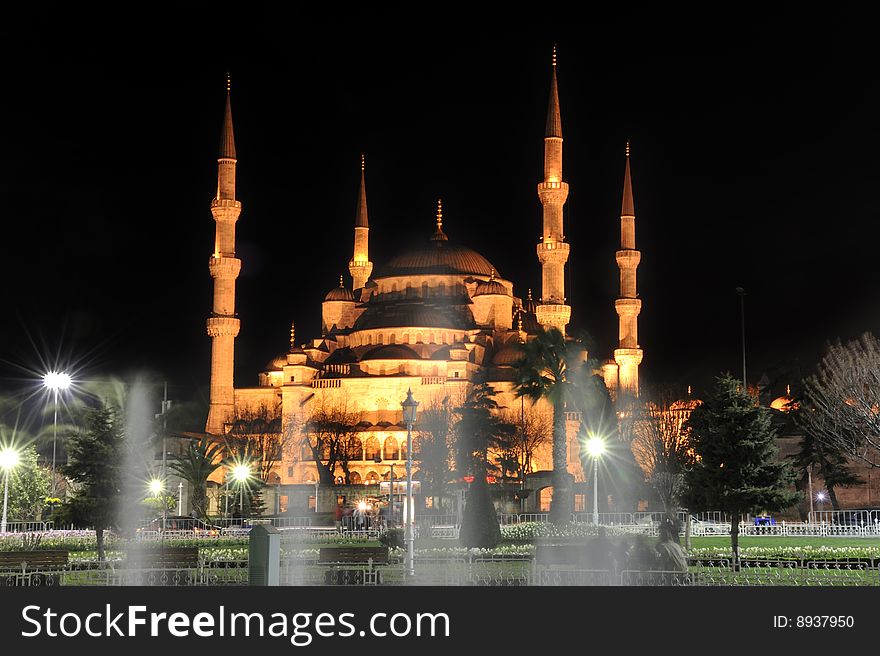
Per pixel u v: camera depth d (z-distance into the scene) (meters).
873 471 127.25
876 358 102.25
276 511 153.12
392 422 174.75
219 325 167.62
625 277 172.00
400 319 184.50
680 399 128.88
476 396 151.25
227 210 169.62
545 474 151.88
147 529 90.38
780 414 124.00
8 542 67.94
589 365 89.50
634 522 99.06
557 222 161.25
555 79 163.88
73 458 59.94
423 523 98.44
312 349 186.75
